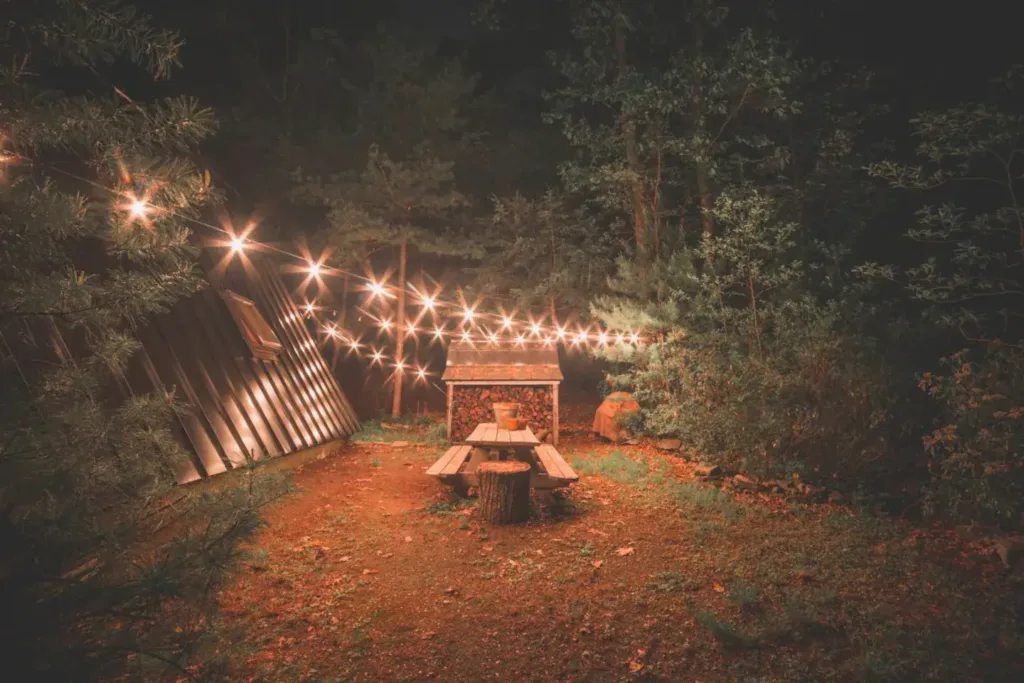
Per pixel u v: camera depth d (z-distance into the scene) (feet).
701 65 39.01
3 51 8.89
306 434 30.68
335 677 13.60
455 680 13.65
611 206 44.34
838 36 45.52
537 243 46.98
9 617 7.75
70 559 8.75
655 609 16.53
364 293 54.75
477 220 49.49
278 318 34.27
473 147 51.26
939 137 27.76
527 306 46.78
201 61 51.47
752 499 25.94
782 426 28.17
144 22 9.38
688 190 44.06
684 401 32.89
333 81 54.85
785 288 34.76
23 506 8.62
